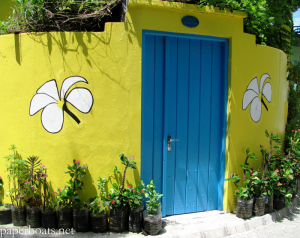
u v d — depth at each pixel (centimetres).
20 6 421
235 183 448
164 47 424
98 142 402
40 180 397
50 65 401
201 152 457
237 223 426
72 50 397
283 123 573
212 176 466
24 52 406
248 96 470
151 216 382
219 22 437
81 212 383
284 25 626
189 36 427
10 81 412
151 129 426
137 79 402
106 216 392
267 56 496
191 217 441
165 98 425
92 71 397
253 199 454
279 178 481
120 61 398
